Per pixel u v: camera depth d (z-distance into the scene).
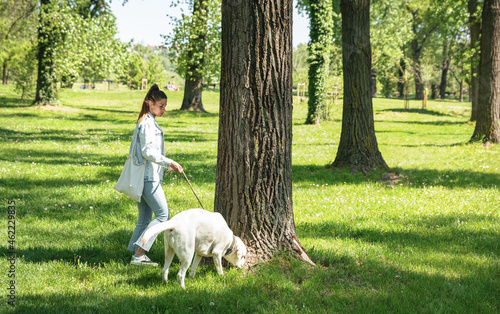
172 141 16.88
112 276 4.24
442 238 6.01
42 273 4.28
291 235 4.64
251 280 4.08
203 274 4.31
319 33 24.14
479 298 3.91
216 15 25.80
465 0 18.14
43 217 6.39
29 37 27.25
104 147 14.05
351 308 3.66
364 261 4.83
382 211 7.44
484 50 15.63
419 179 10.34
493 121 15.86
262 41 4.15
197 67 28.45
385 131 22.95
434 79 61.44
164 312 3.52
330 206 7.78
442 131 22.86
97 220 6.42
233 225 4.48
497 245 5.63
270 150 4.35
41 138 15.81
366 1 10.48
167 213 4.56
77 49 25.44
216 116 28.19
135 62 64.50
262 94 4.23
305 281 4.13
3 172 9.30
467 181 10.09
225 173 4.47
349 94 10.95
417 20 48.28
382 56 41.12
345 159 11.19
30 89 28.45
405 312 3.61
